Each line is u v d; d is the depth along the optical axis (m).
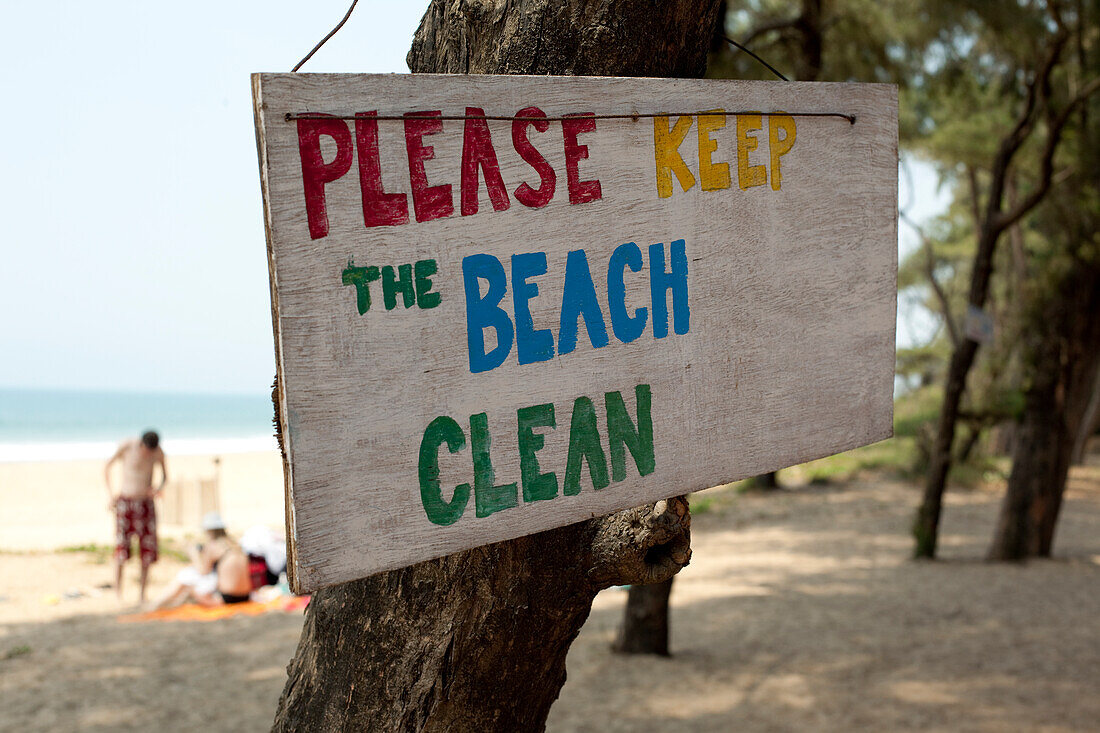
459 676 1.67
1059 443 10.60
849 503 15.12
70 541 12.41
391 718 1.69
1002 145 9.67
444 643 1.66
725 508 14.84
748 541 12.12
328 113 1.25
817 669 6.80
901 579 9.76
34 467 22.45
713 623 8.19
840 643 7.46
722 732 5.59
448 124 1.34
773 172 1.73
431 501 1.34
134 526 9.04
